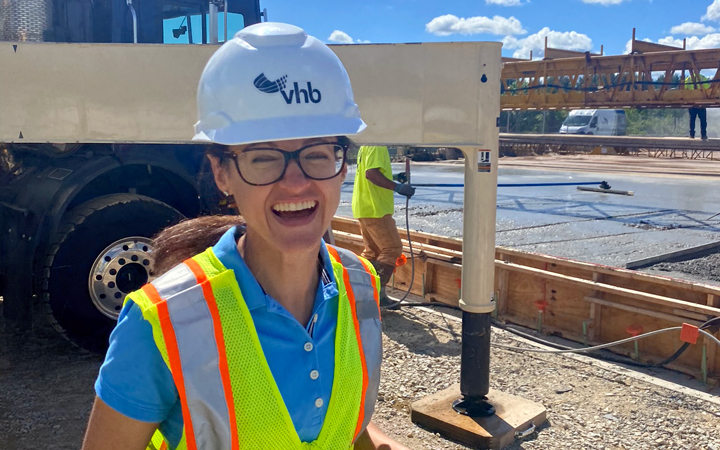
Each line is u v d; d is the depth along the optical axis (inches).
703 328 151.6
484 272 128.2
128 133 125.7
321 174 49.6
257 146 47.3
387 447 62.0
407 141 118.8
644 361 167.3
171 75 123.5
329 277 53.5
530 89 594.2
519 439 129.5
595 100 555.5
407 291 222.2
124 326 44.8
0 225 167.8
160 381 44.6
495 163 122.4
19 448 125.7
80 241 160.9
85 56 124.3
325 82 48.3
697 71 493.4
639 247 275.6
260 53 47.7
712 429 133.0
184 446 45.9
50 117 126.1
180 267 48.1
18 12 166.9
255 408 46.1
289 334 48.9
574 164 738.8
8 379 159.5
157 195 184.5
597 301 177.5
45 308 159.3
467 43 116.1
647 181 547.5
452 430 131.0
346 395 52.3
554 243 286.4
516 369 165.0
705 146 688.4
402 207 393.4
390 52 116.5
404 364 169.8
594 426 134.7
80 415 140.6
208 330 44.9
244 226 55.4
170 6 191.9
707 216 362.0
